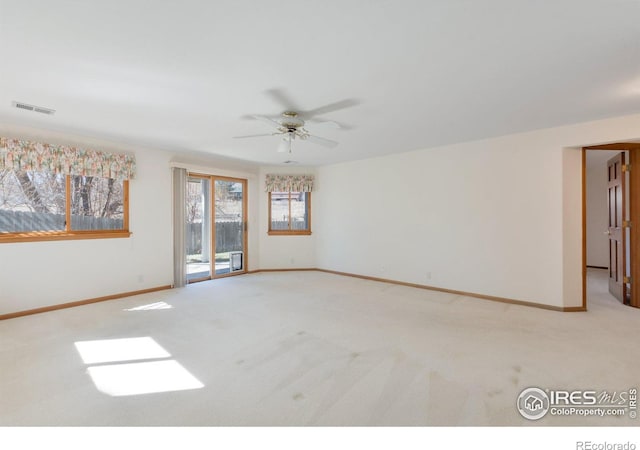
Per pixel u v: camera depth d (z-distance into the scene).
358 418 1.85
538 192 4.00
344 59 2.20
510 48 2.05
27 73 2.39
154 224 4.95
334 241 6.46
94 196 4.34
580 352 2.70
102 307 4.05
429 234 5.02
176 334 3.13
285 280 5.77
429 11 1.68
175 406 1.96
